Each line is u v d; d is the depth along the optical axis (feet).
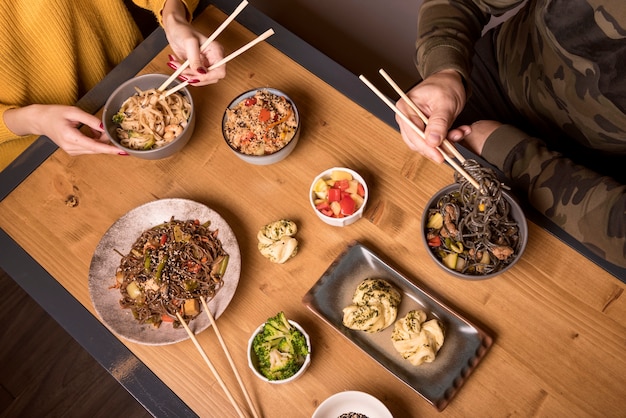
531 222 4.56
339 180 4.73
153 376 4.42
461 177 4.35
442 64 4.73
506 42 5.53
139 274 4.65
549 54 4.72
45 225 5.01
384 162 4.89
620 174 5.30
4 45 5.45
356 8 7.92
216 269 4.62
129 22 6.43
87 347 4.56
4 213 5.08
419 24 5.16
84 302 4.73
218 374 4.28
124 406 7.88
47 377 8.04
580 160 5.43
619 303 4.29
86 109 5.35
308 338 4.27
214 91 5.30
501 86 5.75
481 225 4.19
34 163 5.23
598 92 4.44
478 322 4.34
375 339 4.36
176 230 4.73
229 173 5.02
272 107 4.87
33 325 8.30
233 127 4.89
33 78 5.86
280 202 4.87
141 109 4.94
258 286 4.63
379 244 4.65
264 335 4.25
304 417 4.21
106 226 4.96
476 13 5.10
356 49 8.53
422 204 4.74
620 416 4.00
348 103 5.14
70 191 5.10
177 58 5.36
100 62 6.33
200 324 4.45
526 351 4.22
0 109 5.50
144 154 4.86
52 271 4.84
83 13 5.92
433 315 4.40
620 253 4.17
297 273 4.64
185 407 4.31
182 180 5.04
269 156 4.74
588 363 4.15
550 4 4.43
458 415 4.10
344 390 4.25
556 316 4.30
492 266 4.27
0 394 7.99
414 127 4.24
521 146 4.63
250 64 5.36
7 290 8.49
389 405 4.18
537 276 4.41
